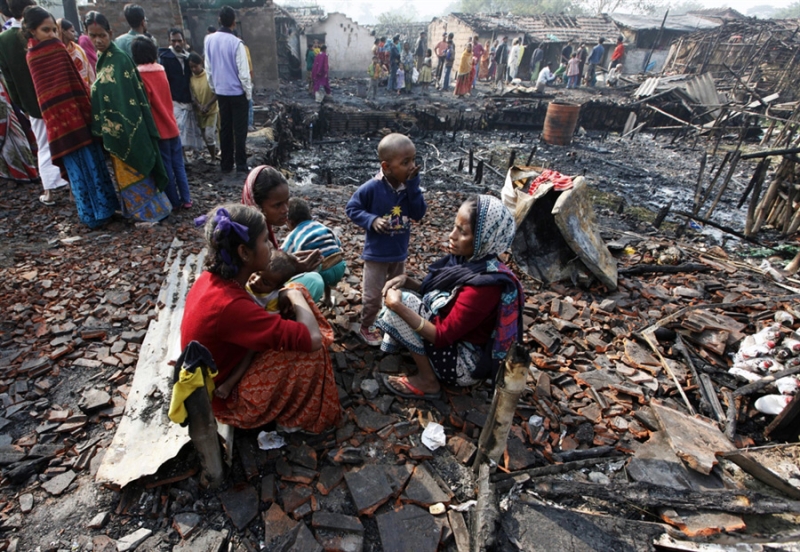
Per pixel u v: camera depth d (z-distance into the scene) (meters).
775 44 22.00
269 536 2.02
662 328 3.89
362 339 3.39
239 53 6.58
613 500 2.29
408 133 15.80
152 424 2.47
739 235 6.71
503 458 2.53
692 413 3.03
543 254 4.96
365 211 3.01
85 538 2.01
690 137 16.61
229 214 1.87
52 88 4.26
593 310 4.24
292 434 2.54
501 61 24.89
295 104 15.09
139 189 5.01
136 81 4.57
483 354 2.65
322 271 3.22
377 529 2.15
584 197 4.79
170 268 4.25
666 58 29.05
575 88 23.56
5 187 5.88
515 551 2.04
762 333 3.70
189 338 2.04
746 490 2.29
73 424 2.58
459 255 2.58
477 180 10.00
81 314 3.57
